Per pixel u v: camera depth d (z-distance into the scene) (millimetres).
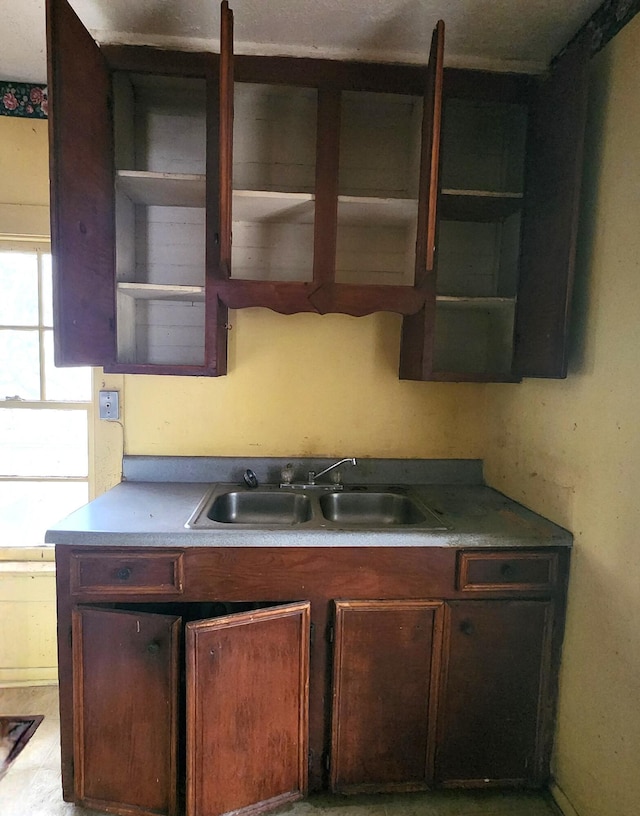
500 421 1886
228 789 1337
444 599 1423
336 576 1392
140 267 1823
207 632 1272
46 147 1808
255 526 1405
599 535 1311
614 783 1229
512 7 1381
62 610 1352
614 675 1242
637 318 1180
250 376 1920
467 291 1928
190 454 1934
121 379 1880
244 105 1789
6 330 1913
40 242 1884
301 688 1390
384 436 1985
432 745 1453
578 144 1321
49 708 1823
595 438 1330
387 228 1882
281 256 1861
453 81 1590
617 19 1282
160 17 1460
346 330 1935
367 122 1834
